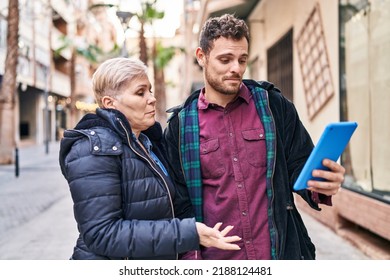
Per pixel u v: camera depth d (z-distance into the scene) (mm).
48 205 7961
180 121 1928
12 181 11484
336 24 5641
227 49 1780
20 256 4676
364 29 4969
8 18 15195
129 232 1454
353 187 5113
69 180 1500
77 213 1484
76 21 38906
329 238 5184
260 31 10680
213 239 1495
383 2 4504
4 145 15789
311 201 1775
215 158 1854
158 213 1576
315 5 6363
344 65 5500
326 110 6152
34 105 33719
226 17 1821
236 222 1813
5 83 15438
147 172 1574
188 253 1784
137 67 1657
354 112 5281
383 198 4309
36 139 33844
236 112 1902
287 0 8070
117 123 1539
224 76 1800
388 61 4441
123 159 1539
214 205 1841
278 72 9094
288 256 1817
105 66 1663
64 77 38312
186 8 21969
